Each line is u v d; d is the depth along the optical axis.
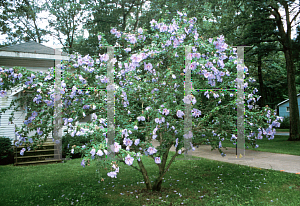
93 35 21.75
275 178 5.48
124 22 21.84
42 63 10.00
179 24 4.50
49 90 4.12
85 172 6.70
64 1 22.69
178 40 4.15
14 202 4.36
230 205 3.93
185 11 4.69
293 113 13.59
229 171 6.41
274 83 26.36
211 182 5.42
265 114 4.64
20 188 5.23
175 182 5.51
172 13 12.76
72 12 22.59
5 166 8.04
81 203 4.23
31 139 4.14
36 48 10.17
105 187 5.21
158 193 4.66
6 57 9.56
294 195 4.36
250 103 5.24
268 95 29.61
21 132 4.12
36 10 22.36
